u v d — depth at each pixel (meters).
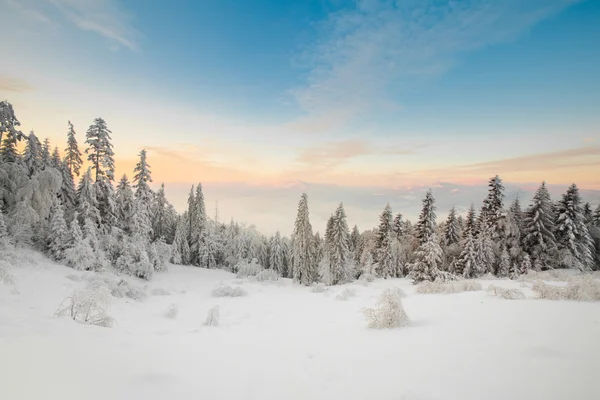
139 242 30.95
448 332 6.81
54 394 3.19
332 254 39.75
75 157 31.73
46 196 23.88
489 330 6.48
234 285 31.80
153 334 8.08
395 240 41.62
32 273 16.80
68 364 4.00
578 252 31.17
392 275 40.47
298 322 11.82
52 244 23.12
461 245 39.41
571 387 3.56
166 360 5.02
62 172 29.95
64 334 5.57
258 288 31.19
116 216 31.61
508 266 32.78
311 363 5.56
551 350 4.81
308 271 38.72
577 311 7.59
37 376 3.51
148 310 16.55
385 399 3.81
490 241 33.97
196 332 9.52
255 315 15.09
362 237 63.34
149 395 3.59
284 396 3.98
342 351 6.32
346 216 40.28
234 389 4.12
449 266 37.72
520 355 4.76
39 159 27.59
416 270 30.59
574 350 4.75
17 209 22.05
